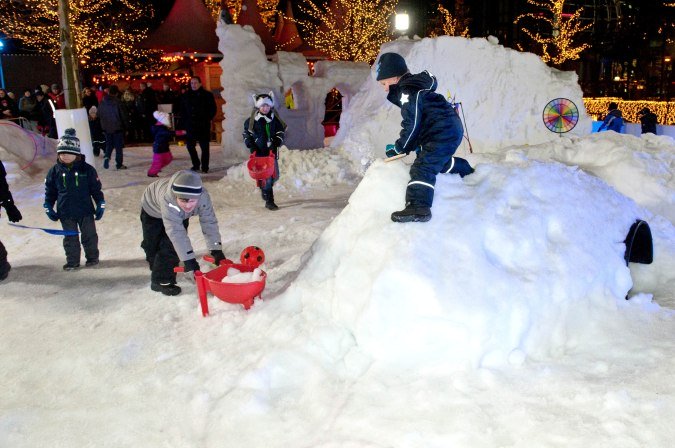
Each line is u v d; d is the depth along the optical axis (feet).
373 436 8.77
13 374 12.16
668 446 7.73
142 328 13.94
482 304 10.36
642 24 84.07
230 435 9.52
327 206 26.94
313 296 12.53
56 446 9.64
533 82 35.68
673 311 11.87
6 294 17.07
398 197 12.40
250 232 22.53
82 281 18.08
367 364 10.64
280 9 94.17
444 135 11.57
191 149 38.42
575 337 11.18
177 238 14.24
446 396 9.46
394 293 10.63
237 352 11.93
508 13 115.03
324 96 45.78
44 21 78.79
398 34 91.09
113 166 41.06
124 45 77.87
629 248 13.53
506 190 12.35
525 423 8.61
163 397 10.87
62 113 29.32
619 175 17.37
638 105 59.82
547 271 11.35
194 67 63.46
